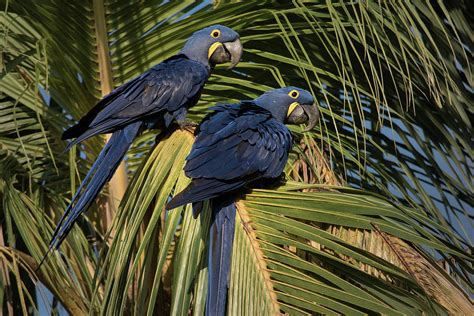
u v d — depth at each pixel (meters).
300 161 10.38
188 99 10.10
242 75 11.52
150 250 8.56
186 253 8.30
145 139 11.49
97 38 10.77
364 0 10.84
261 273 7.57
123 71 11.02
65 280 9.82
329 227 8.27
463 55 11.70
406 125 11.32
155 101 9.88
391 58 11.24
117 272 8.34
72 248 10.05
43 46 9.89
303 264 7.53
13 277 12.29
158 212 8.31
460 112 11.22
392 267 7.46
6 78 11.23
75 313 9.71
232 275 7.70
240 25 11.12
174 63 10.34
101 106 9.70
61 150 11.33
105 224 11.02
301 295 7.34
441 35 11.46
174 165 8.80
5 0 10.66
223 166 8.53
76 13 10.67
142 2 10.84
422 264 7.88
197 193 8.13
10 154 11.09
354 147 11.27
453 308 7.57
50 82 10.98
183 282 8.16
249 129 9.04
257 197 8.22
